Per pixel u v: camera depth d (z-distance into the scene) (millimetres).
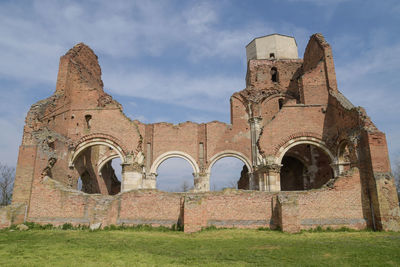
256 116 32344
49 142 22078
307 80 25562
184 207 16562
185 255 10453
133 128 25875
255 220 17531
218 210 17781
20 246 12008
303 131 24562
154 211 18281
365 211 17969
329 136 24266
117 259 9797
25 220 18922
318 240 13602
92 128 26375
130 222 18094
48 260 9648
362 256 10195
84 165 28734
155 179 31344
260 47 39312
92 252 10867
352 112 20656
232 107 33500
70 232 16234
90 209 18547
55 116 24344
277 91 34125
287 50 38938
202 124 32750
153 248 11719
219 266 8930
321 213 17656
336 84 25172
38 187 19656
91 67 31609
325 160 28984
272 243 12797
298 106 25031
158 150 31859
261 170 24578
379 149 17969
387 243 12688
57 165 23625
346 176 18438
